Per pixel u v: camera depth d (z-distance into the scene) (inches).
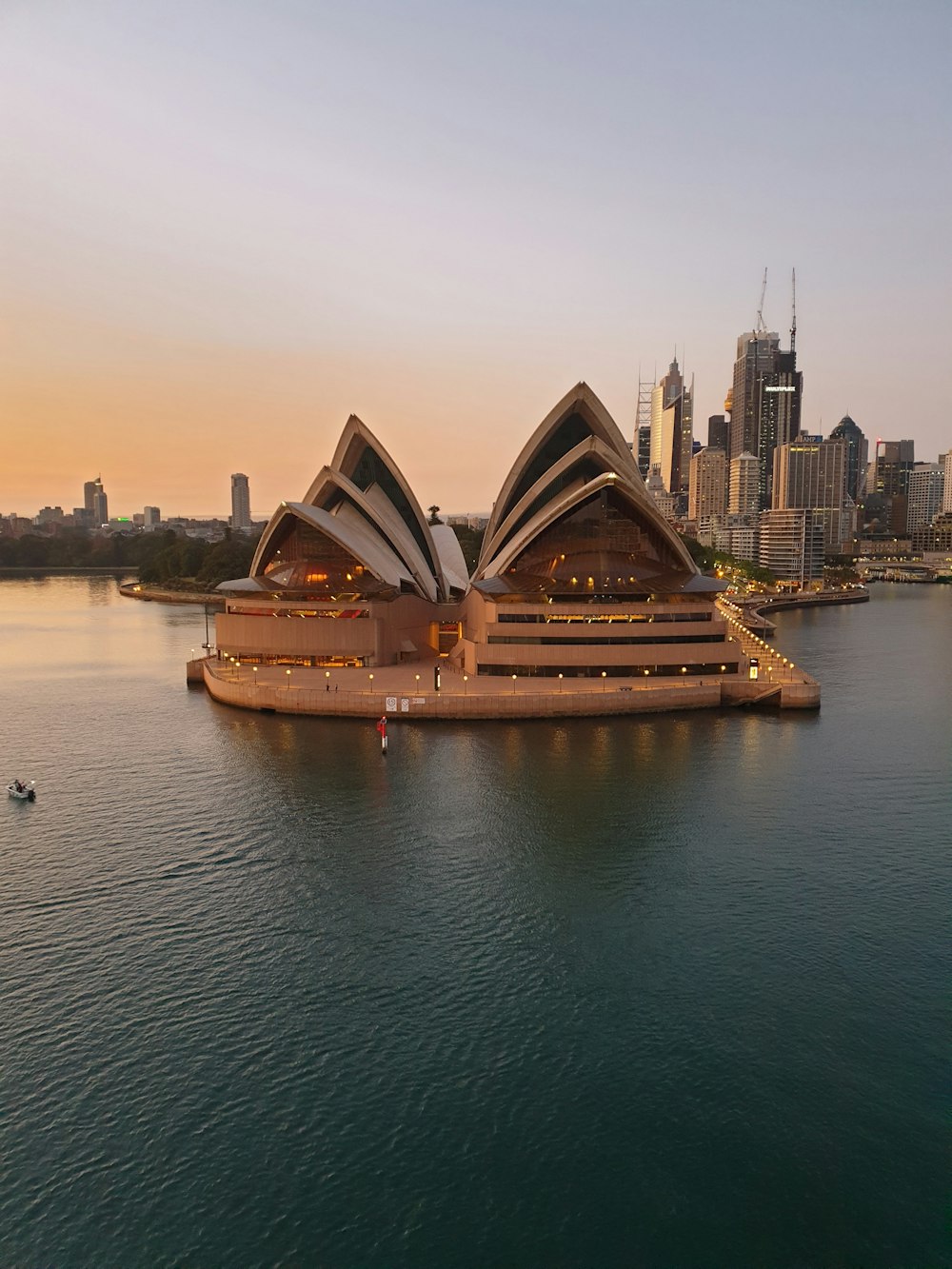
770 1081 1250.0
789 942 1628.9
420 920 1701.5
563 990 1469.0
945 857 2028.8
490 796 2409.0
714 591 3688.5
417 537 4847.4
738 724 3312.0
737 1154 1123.9
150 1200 1053.8
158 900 1786.4
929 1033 1357.0
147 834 2143.2
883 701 3937.0
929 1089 1235.2
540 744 2967.5
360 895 1804.9
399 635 4165.8
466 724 3257.9
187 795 2433.6
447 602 4857.3
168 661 5078.7
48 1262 973.8
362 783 2524.6
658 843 2094.0
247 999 1443.2
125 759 2815.0
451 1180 1082.7
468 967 1535.4
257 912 1732.3
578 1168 1100.5
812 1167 1103.6
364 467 4741.6
